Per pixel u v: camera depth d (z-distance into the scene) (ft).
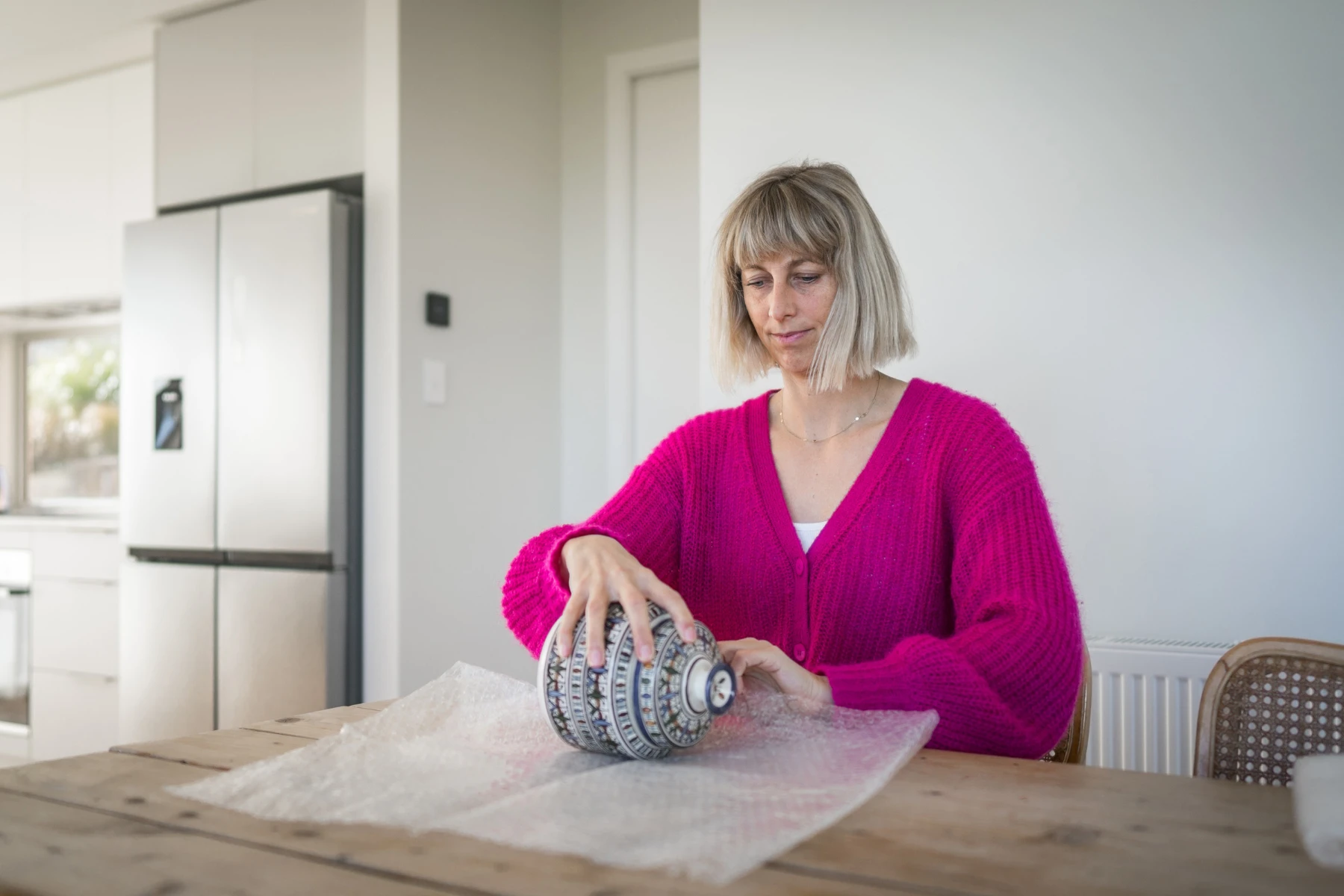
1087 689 3.65
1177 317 6.36
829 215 3.54
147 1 10.48
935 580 3.52
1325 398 6.02
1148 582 6.40
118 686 10.23
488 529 10.11
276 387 9.18
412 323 9.26
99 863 1.83
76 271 11.84
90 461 13.46
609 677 2.42
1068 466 6.61
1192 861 1.78
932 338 6.97
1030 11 6.77
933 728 2.66
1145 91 6.47
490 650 10.05
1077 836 1.93
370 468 9.20
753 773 2.31
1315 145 6.07
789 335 3.67
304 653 8.95
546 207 11.07
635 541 3.86
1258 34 6.20
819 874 1.73
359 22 9.43
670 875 1.72
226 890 1.69
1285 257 6.13
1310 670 3.30
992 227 6.82
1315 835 1.77
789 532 3.70
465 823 1.98
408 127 9.27
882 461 3.62
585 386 11.12
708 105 7.74
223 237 9.51
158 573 9.70
